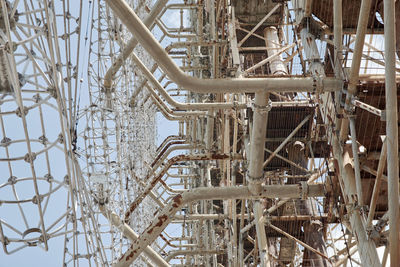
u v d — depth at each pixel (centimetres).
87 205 1057
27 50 834
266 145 1972
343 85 1189
